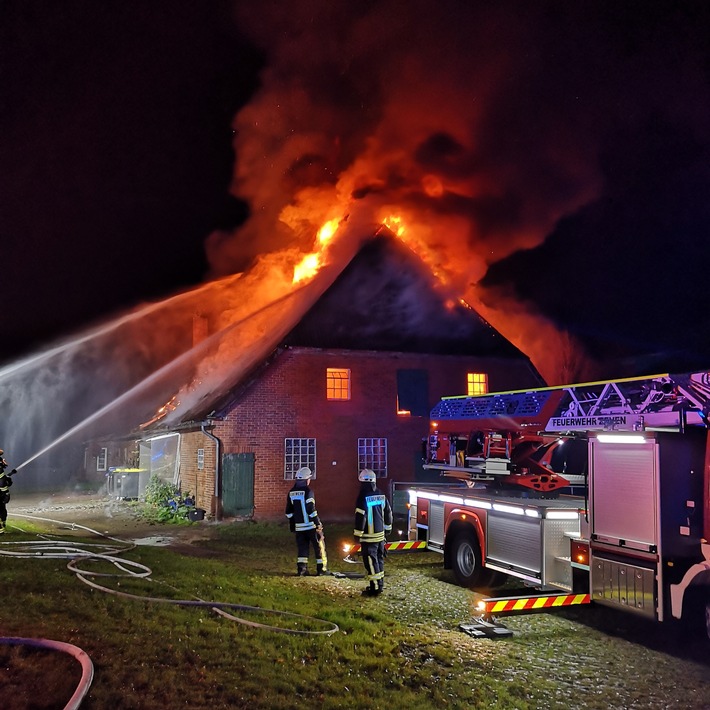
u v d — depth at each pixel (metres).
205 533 14.43
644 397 6.86
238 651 5.05
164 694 4.12
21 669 4.25
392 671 5.08
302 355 17.62
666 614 5.87
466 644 6.06
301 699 4.34
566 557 7.21
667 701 4.84
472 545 8.58
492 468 9.16
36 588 6.52
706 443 5.91
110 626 5.34
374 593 8.05
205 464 17.30
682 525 5.94
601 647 6.16
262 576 9.07
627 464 6.31
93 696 3.91
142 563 8.97
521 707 4.58
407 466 18.23
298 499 9.48
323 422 17.59
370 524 8.13
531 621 7.07
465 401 10.42
